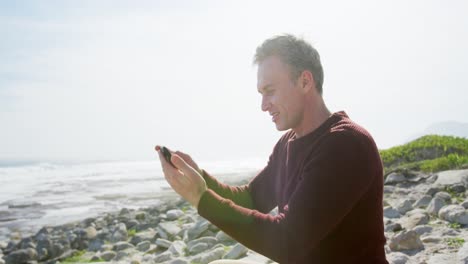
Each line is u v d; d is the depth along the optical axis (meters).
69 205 16.44
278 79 1.93
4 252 8.11
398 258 3.81
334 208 1.64
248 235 1.64
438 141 11.62
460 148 10.96
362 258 1.80
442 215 5.10
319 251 1.78
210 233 5.90
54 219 13.05
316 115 1.98
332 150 1.72
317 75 1.97
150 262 5.34
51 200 18.56
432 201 5.59
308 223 1.62
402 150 11.77
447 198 5.96
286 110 1.95
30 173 50.59
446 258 3.64
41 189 25.25
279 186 2.26
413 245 4.11
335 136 1.75
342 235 1.76
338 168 1.68
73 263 6.04
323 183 1.66
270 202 2.49
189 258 5.03
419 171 8.91
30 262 6.79
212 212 1.70
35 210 15.31
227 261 2.36
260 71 2.00
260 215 1.68
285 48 1.92
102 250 6.61
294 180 1.97
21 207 16.30
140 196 18.91
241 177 28.16
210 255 4.84
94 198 18.83
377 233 1.84
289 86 1.93
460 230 4.55
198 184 1.74
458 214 4.86
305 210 1.63
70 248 7.17
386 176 8.79
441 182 7.20
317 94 1.99
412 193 7.07
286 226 1.62
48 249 7.07
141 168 69.50
